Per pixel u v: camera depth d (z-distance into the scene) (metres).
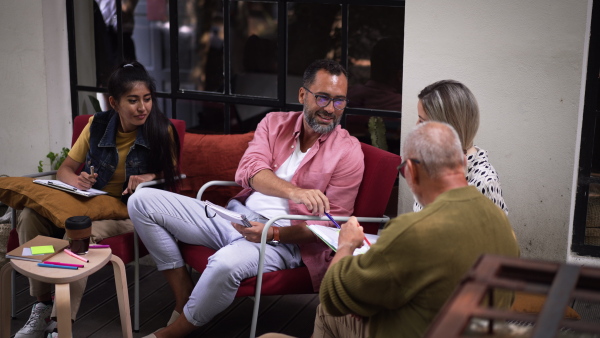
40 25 3.60
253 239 2.60
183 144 3.22
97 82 3.73
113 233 2.85
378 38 3.16
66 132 3.81
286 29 3.33
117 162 3.01
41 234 2.85
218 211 2.59
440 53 2.82
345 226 2.02
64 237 2.75
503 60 2.73
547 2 2.63
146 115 2.95
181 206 2.74
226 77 3.51
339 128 2.81
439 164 1.63
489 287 0.96
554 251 2.83
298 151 2.84
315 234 2.51
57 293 2.23
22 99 3.74
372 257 1.59
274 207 2.78
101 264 2.34
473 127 2.20
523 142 2.77
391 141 3.25
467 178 2.22
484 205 1.60
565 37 2.63
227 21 3.43
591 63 2.76
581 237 2.93
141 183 2.90
